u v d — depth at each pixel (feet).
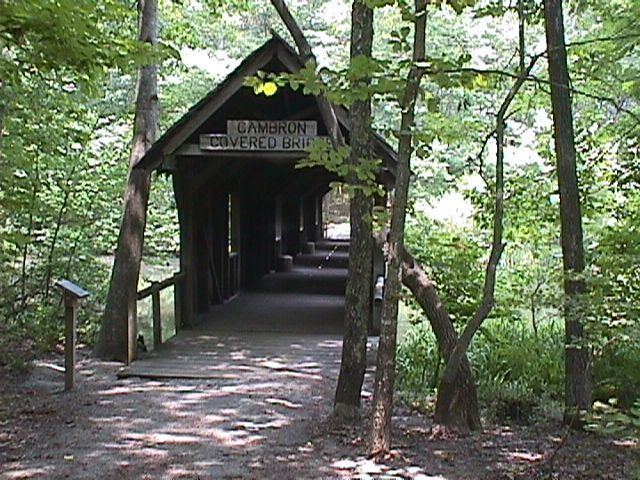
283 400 23.66
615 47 24.30
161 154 29.66
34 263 37.14
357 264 20.98
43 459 17.97
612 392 22.79
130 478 16.71
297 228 63.00
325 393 24.57
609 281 19.40
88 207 37.50
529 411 22.22
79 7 21.42
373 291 31.76
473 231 31.37
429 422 21.18
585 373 20.43
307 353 30.45
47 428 20.56
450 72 17.49
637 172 26.00
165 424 21.02
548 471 17.04
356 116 20.12
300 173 52.08
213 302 42.14
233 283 45.83
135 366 28.04
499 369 25.72
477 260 27.02
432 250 25.95
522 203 28.27
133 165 31.09
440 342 21.47
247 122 29.53
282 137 29.50
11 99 28.32
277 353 30.40
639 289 21.43
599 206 26.66
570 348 19.67
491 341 26.76
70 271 37.06
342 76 17.78
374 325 31.81
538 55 19.21
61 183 35.81
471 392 20.63
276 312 40.14
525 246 32.04
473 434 20.12
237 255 46.65
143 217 30.63
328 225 94.48
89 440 19.52
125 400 23.71
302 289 48.78
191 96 53.72
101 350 29.78
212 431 20.35
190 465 17.60
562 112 20.53
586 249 24.39
